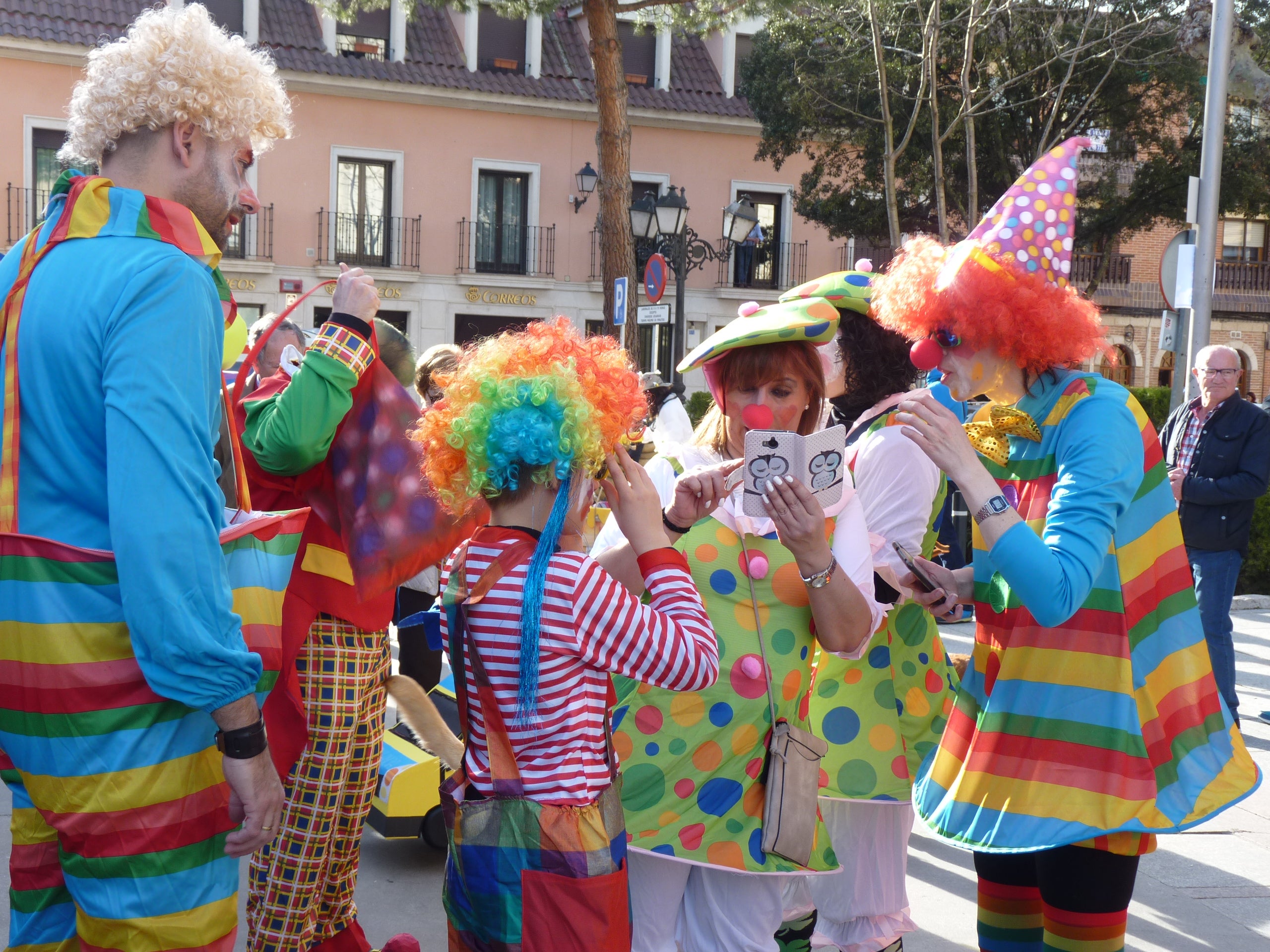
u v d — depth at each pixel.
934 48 16.61
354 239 24.50
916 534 2.72
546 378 1.84
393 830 3.85
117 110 1.91
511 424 1.81
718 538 2.35
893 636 2.92
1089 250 24.58
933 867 4.09
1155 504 2.38
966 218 21.23
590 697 1.86
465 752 1.95
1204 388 6.18
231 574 1.92
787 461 2.15
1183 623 2.39
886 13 18.50
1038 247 2.31
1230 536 6.02
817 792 2.27
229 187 2.01
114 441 1.70
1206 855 4.25
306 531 2.56
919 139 21.00
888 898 2.87
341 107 24.11
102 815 1.75
